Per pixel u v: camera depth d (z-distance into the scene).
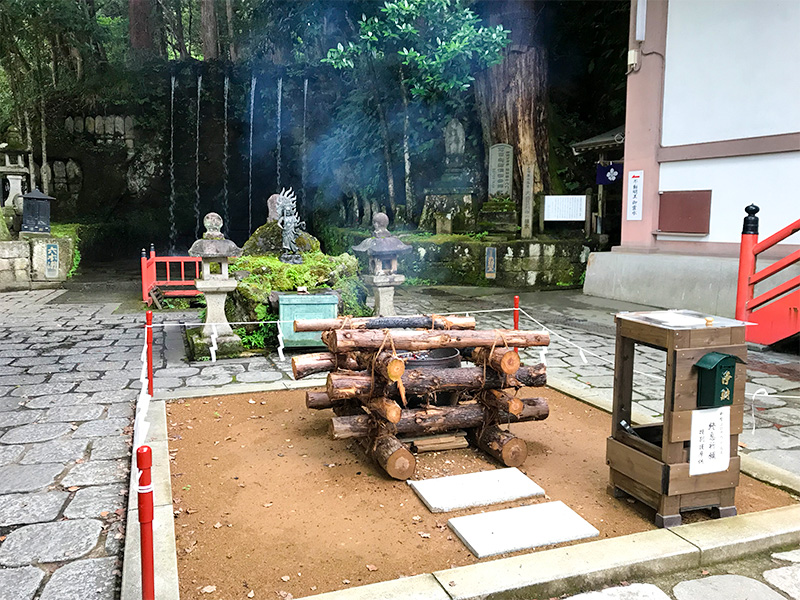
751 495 3.73
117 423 4.98
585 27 18.06
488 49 13.85
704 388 3.17
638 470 3.41
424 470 4.12
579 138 17.53
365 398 4.16
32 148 19.03
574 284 14.56
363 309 8.78
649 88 10.45
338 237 18.16
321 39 20.73
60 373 6.56
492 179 15.60
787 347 7.70
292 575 2.91
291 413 5.32
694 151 9.86
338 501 3.68
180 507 3.58
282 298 7.44
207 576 2.90
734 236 9.48
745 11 9.01
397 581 2.77
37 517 3.46
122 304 11.27
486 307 11.05
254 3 20.70
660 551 3.01
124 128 21.19
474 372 4.32
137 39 22.84
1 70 18.66
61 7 18.91
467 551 3.12
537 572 2.83
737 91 9.22
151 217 21.78
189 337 7.96
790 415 5.26
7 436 4.68
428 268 14.85
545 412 4.50
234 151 22.55
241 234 22.98
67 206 20.47
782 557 3.13
